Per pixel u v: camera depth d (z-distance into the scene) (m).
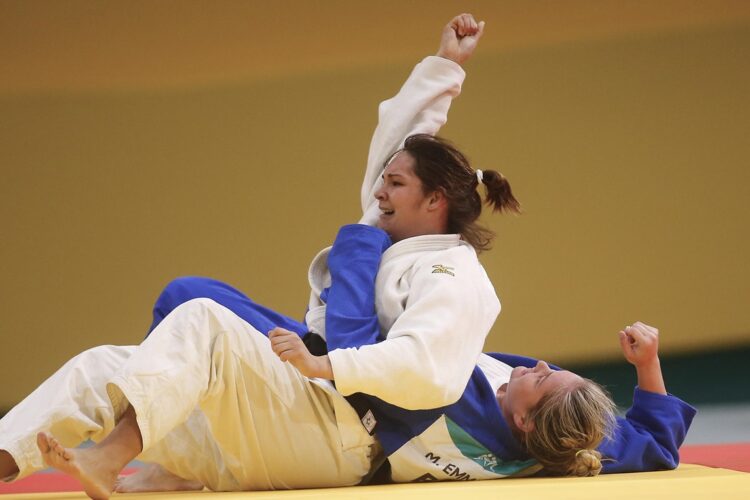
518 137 31.83
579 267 31.52
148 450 9.02
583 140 31.89
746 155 32.00
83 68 31.34
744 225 31.80
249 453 8.51
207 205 31.27
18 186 30.55
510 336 31.09
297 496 7.61
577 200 31.72
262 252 31.27
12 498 8.45
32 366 29.72
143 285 30.69
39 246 30.31
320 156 31.78
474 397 9.04
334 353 8.12
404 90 11.36
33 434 7.62
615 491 7.67
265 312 9.41
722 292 31.64
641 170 31.89
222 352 8.13
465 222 9.82
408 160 9.77
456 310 8.59
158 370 7.68
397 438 8.73
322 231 31.52
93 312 30.28
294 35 32.03
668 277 31.58
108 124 31.17
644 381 10.38
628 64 32.19
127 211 30.83
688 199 31.89
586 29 32.22
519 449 9.21
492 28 32.16
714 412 22.64
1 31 31.03
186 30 31.72
